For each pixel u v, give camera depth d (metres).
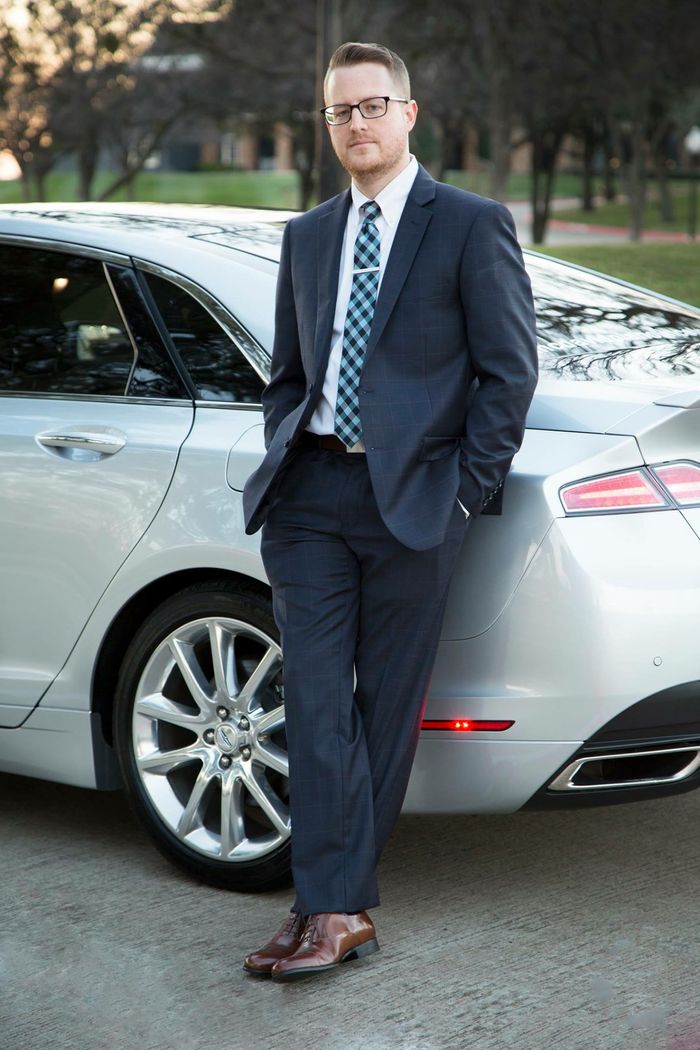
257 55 43.31
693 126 81.19
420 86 47.59
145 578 5.55
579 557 4.79
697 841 6.07
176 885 5.70
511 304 4.65
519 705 4.91
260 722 5.40
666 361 5.48
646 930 5.19
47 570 5.82
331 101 4.76
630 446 4.85
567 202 105.00
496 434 4.64
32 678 5.97
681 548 4.89
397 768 4.97
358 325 4.77
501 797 5.04
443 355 4.73
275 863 5.45
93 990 4.79
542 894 5.54
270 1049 4.39
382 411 4.68
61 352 6.01
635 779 5.07
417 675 4.93
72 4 44.88
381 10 40.38
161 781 5.73
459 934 5.19
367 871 4.90
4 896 5.60
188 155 110.81
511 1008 4.61
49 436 5.82
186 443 5.49
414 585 4.79
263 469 4.85
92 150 51.72
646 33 41.75
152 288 5.81
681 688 4.88
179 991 4.78
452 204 4.71
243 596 5.38
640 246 30.22
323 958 4.78
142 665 5.68
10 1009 4.66
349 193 4.91
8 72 45.84
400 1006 4.64
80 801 6.78
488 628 4.92
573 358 5.40
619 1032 4.44
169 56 48.44
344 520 4.80
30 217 6.29
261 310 5.56
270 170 112.38
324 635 4.89
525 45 41.81
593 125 82.38
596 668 4.79
